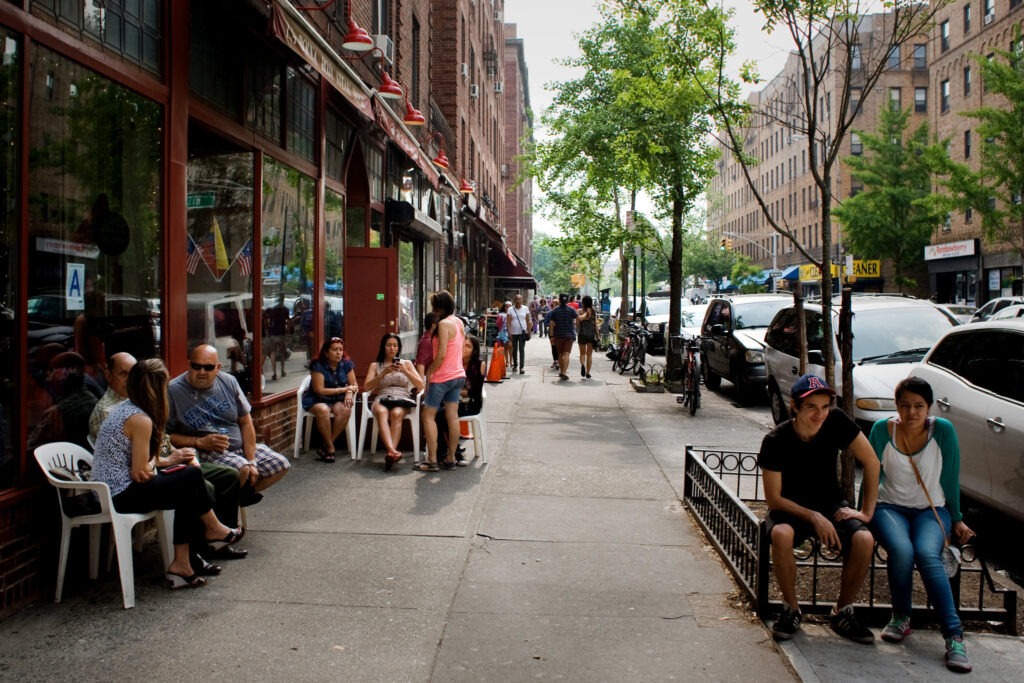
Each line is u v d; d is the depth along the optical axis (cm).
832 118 5459
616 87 1831
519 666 379
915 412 430
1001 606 455
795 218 6431
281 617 432
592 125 2044
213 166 764
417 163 1295
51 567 465
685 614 446
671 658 391
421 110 1744
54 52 490
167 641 400
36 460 448
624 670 378
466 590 477
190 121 677
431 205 1889
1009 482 559
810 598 465
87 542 494
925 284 4816
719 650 401
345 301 1172
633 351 1811
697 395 1209
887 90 5384
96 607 442
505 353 1748
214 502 499
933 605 401
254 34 791
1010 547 617
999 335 606
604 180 2114
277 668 372
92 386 528
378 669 374
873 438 448
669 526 619
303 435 878
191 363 571
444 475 774
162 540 479
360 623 426
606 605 458
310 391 842
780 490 437
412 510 648
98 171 540
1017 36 2684
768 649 404
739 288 6756
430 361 884
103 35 547
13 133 446
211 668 371
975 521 680
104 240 546
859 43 625
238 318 801
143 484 460
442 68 2255
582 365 1766
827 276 603
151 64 613
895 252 4062
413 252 1789
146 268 605
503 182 4519
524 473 792
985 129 2678
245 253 813
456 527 602
